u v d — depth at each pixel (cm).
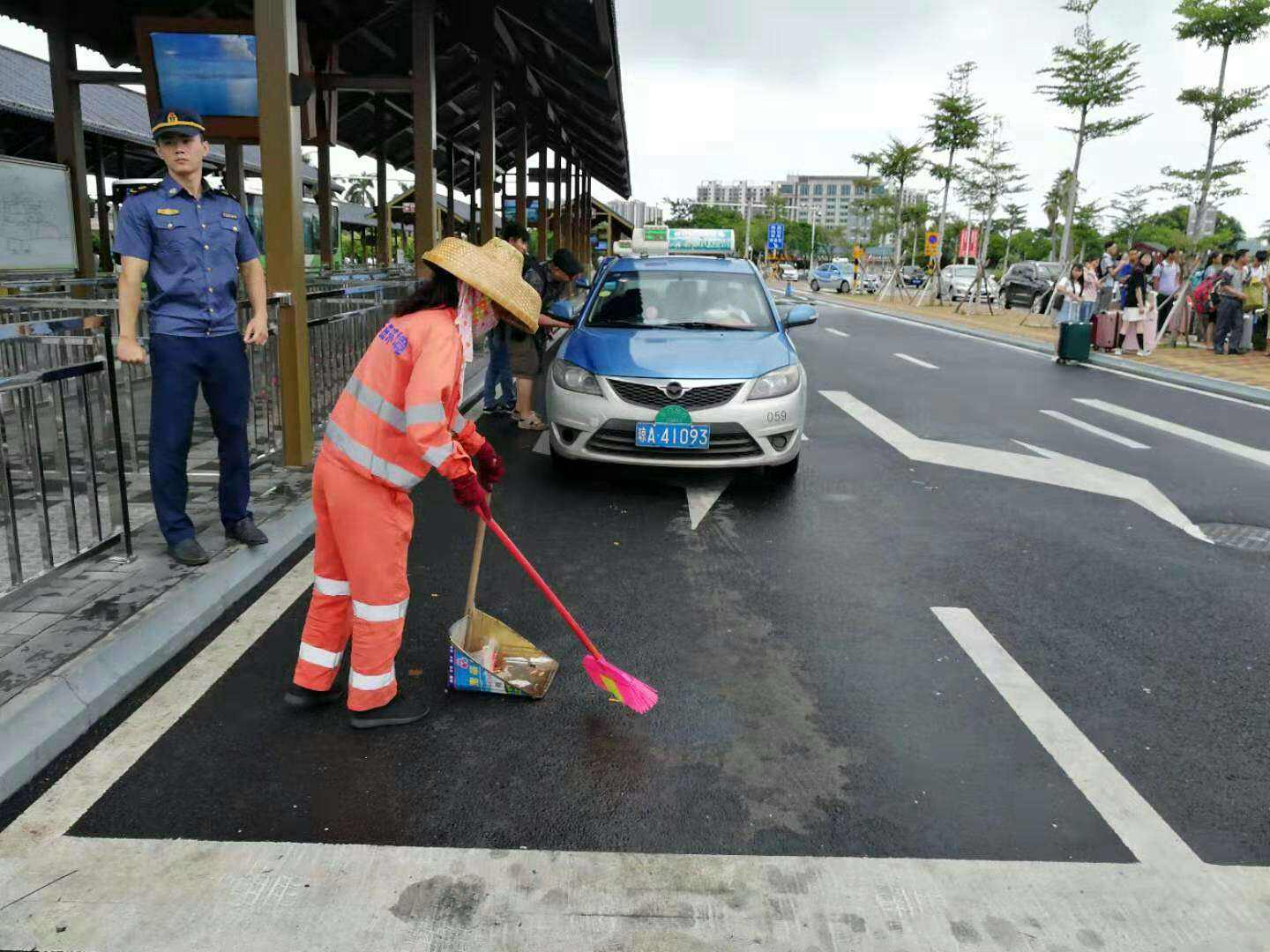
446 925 228
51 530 471
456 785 286
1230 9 2516
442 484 640
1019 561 514
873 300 3788
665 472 694
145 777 286
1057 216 5625
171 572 420
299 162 591
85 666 327
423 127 1160
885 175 3953
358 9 1209
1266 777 304
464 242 296
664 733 321
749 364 633
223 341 434
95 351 408
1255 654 399
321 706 332
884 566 500
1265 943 230
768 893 242
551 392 651
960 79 3594
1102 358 1540
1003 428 914
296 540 493
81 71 1052
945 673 374
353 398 297
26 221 937
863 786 292
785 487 664
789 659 382
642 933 227
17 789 278
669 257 830
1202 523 598
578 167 3875
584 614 421
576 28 1113
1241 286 1588
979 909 238
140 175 2125
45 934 220
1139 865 258
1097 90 3272
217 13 1116
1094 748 319
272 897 235
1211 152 2761
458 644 344
